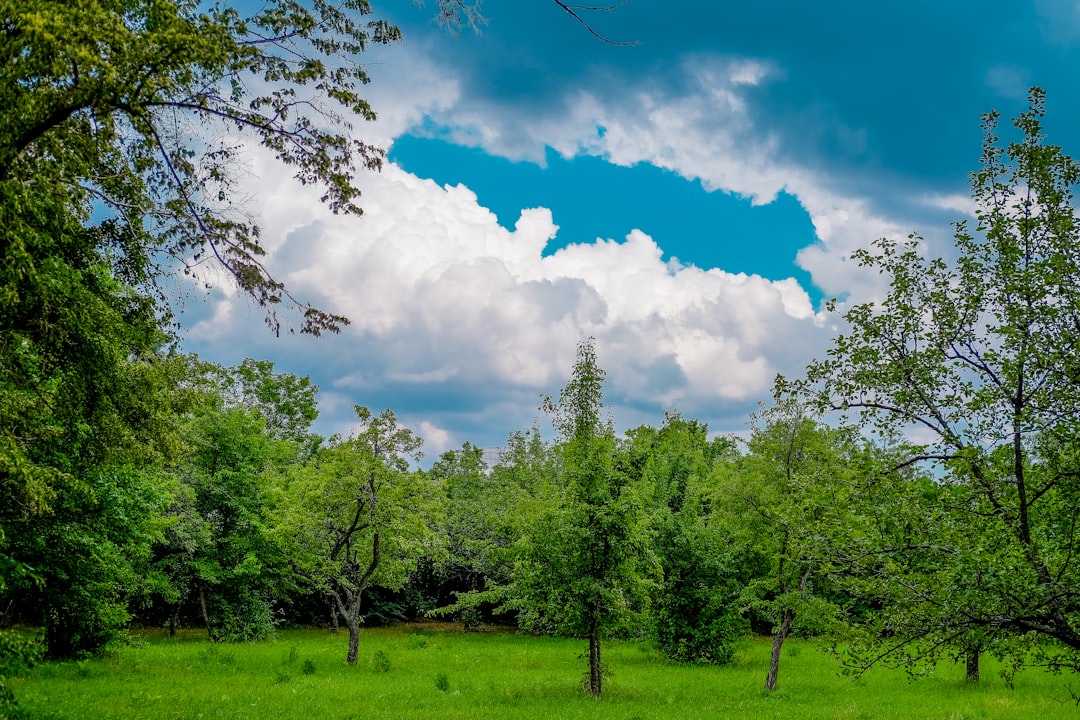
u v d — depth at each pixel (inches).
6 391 411.5
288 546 1054.4
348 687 793.6
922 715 664.4
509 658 1194.0
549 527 822.5
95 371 495.5
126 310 516.7
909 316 407.8
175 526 1269.7
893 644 367.2
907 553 367.9
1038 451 366.6
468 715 646.5
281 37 358.3
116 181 405.1
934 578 347.9
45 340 445.1
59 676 767.7
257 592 1451.8
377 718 617.3
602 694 813.9
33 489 400.2
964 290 401.7
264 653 1133.1
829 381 425.4
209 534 1360.7
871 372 406.9
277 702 677.3
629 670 1091.9
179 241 403.2
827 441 789.9
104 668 853.2
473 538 1824.6
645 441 895.7
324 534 1047.6
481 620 1910.7
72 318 443.8
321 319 410.6
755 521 845.8
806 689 869.8
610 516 794.2
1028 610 323.6
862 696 808.3
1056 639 363.3
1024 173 374.6
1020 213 382.3
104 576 816.9
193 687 756.0
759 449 866.8
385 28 367.9
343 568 1096.8
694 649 1218.0
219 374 1540.4
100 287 482.9
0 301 362.9
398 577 1108.5
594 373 840.3
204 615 1401.3
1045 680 896.3
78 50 284.0
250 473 1457.9
